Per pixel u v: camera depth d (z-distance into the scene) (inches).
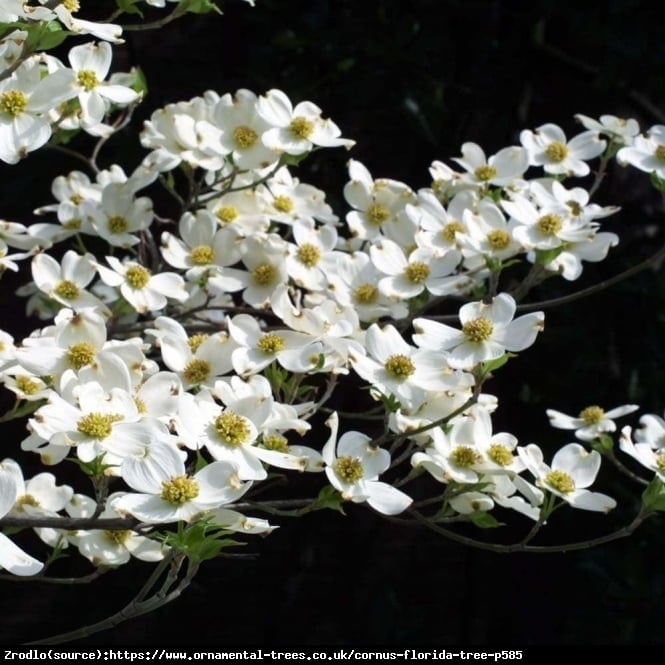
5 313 96.0
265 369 66.0
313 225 74.1
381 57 92.0
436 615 110.2
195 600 105.0
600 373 96.7
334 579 105.4
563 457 66.9
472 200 74.4
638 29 91.5
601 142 77.3
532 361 97.7
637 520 65.1
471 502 64.7
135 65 94.7
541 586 104.6
